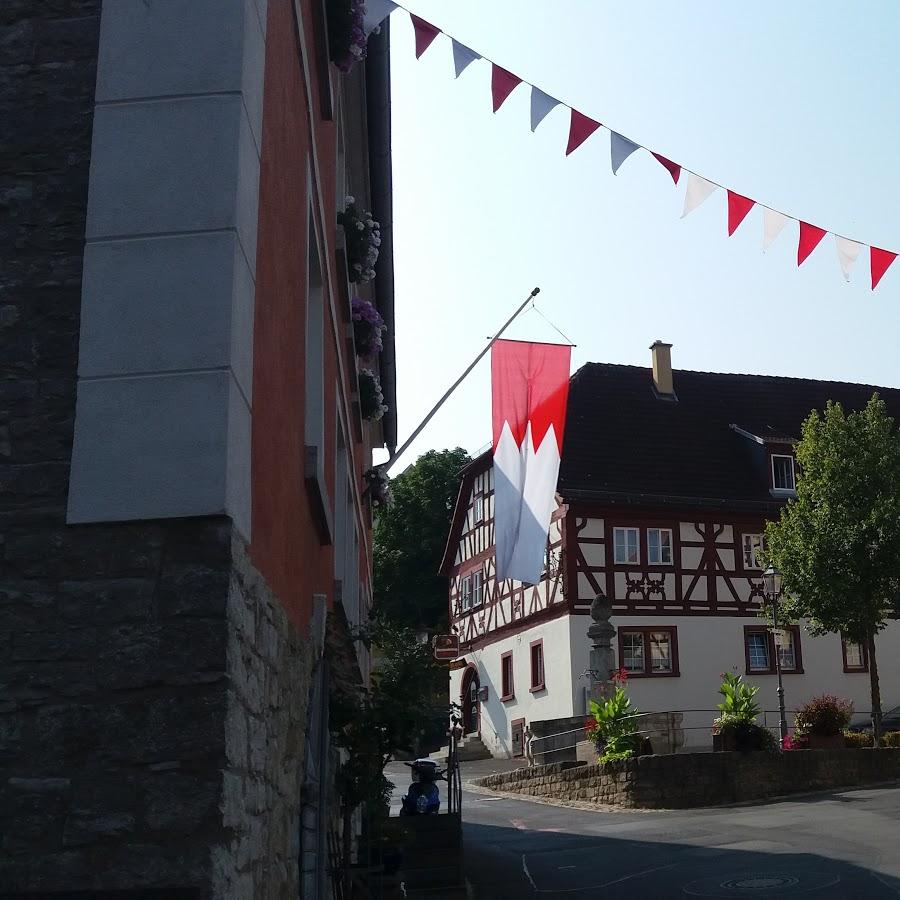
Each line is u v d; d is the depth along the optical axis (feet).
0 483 13.44
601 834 55.93
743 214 27.07
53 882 12.15
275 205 17.29
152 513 13.12
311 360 25.52
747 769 68.64
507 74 25.03
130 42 14.65
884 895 34.50
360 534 53.01
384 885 33.42
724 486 118.01
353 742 28.09
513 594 123.44
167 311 13.70
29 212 14.46
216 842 12.24
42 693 12.71
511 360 46.11
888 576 85.51
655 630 111.45
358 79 40.57
